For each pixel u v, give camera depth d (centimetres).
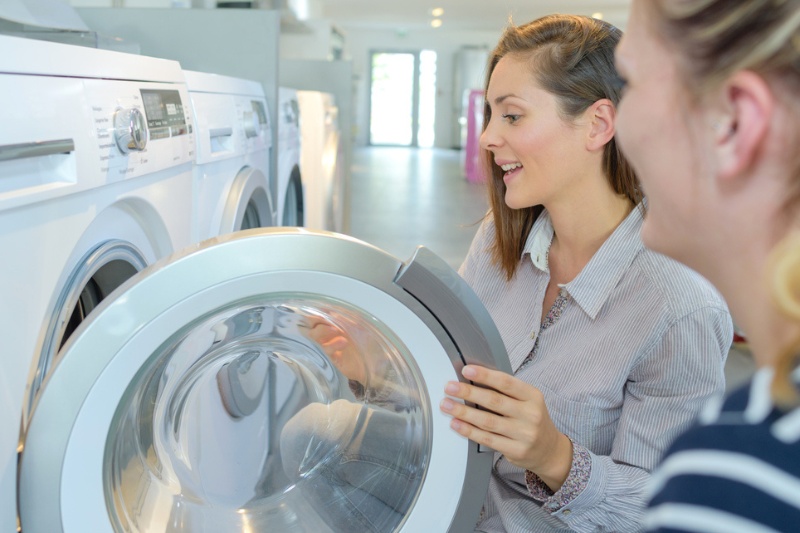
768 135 40
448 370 89
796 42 37
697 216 45
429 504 94
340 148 439
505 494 114
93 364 80
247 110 223
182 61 266
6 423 87
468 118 997
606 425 110
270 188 268
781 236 41
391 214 659
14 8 187
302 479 106
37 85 95
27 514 82
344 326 95
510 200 115
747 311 45
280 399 106
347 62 490
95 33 180
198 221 173
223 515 102
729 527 35
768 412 37
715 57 41
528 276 121
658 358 103
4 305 87
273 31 262
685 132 44
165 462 100
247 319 94
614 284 107
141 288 80
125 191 124
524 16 1326
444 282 85
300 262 83
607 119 106
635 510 100
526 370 114
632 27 47
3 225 87
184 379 99
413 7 1222
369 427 102
